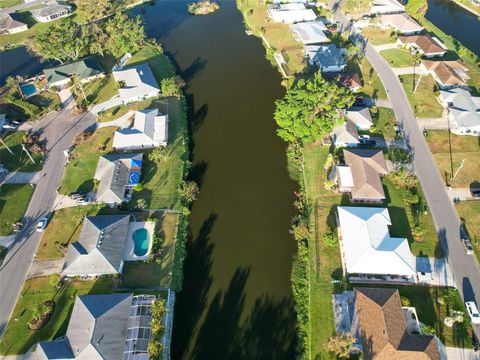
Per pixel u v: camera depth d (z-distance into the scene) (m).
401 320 69.31
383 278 79.31
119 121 120.25
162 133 111.06
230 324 75.81
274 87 133.62
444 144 106.62
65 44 146.38
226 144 113.31
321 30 152.50
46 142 115.38
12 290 81.44
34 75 145.62
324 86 106.06
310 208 93.69
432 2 183.75
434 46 137.25
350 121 110.88
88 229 86.62
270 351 72.19
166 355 70.94
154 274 82.69
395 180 95.44
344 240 83.06
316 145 108.38
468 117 109.19
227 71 142.50
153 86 128.25
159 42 160.88
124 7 188.62
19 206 97.75
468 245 83.00
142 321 73.50
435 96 121.56
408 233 87.06
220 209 96.31
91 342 67.12
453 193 94.44
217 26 170.62
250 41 159.25
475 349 68.56
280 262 85.44
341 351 66.62
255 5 180.50
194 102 128.62
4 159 110.44
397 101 121.31
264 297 79.75
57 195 100.12
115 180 97.75
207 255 87.31
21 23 176.50
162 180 101.69
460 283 78.06
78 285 81.19
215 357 71.62
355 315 73.19
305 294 78.88
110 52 152.12
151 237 88.75
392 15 157.75
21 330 75.12
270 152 110.50
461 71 128.75
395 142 107.88
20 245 89.62
